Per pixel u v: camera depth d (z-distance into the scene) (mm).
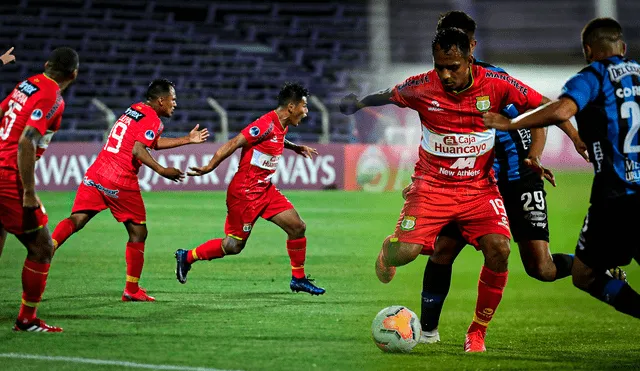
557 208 67000
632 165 18109
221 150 26891
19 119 19781
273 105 94812
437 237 22109
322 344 20312
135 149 26031
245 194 27516
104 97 90688
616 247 18516
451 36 19453
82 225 26797
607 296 18953
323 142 81750
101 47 97125
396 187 79438
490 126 17797
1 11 99625
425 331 22172
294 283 28219
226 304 25875
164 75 96438
